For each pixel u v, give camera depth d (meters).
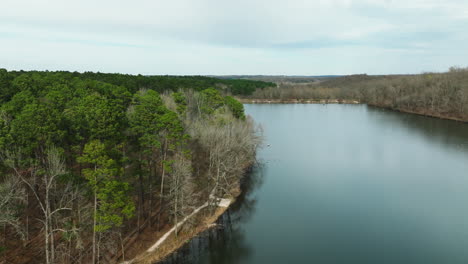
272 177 72.81
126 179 51.25
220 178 57.53
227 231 49.84
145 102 49.31
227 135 59.72
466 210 56.34
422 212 55.78
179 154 53.53
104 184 35.41
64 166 38.69
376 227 51.25
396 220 53.28
